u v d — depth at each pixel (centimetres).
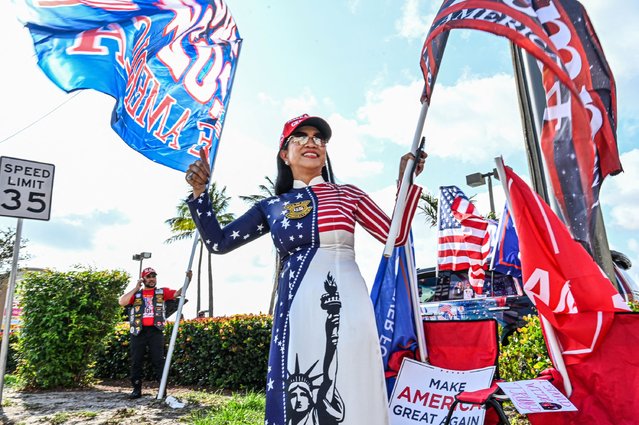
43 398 654
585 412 212
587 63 262
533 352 397
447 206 670
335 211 211
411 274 296
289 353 189
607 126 258
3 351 598
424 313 728
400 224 206
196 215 223
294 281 201
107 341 866
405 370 279
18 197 626
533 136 343
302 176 237
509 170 239
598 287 218
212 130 533
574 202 256
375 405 183
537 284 225
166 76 511
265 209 232
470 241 644
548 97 266
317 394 180
